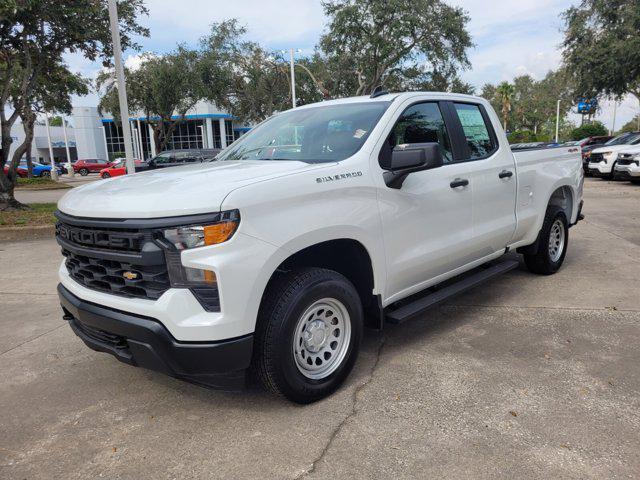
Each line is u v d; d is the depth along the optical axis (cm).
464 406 323
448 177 421
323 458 276
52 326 504
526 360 386
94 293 312
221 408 334
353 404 331
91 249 305
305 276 315
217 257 272
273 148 408
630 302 509
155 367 294
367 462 271
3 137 1293
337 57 2794
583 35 2394
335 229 324
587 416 307
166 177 335
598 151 1919
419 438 291
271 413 325
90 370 402
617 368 368
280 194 297
